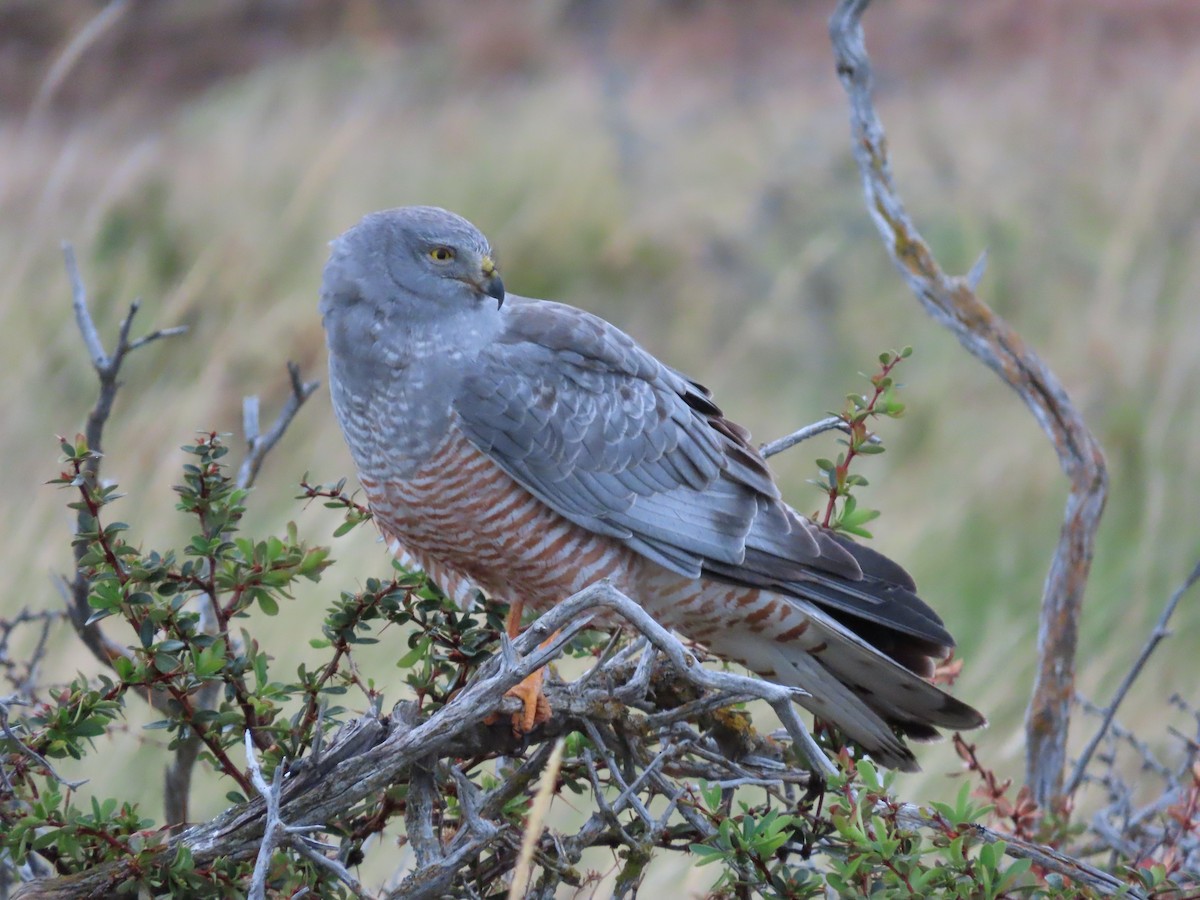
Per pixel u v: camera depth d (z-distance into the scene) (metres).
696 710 6.23
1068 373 15.55
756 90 25.94
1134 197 18.42
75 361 13.83
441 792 6.39
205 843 5.77
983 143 22.67
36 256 15.20
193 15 24.94
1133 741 8.11
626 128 23.48
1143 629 11.27
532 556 7.71
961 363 16.06
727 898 6.12
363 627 6.39
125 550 6.05
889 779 6.58
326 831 5.70
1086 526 8.15
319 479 13.04
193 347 14.34
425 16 26.91
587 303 18.48
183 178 19.19
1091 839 8.80
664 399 7.92
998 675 10.73
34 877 6.73
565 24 27.55
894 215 8.64
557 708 6.18
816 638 7.58
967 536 13.32
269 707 6.08
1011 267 18.69
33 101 23.33
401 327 7.68
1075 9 27.80
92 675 9.98
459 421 7.57
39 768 6.03
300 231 16.92
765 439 15.06
